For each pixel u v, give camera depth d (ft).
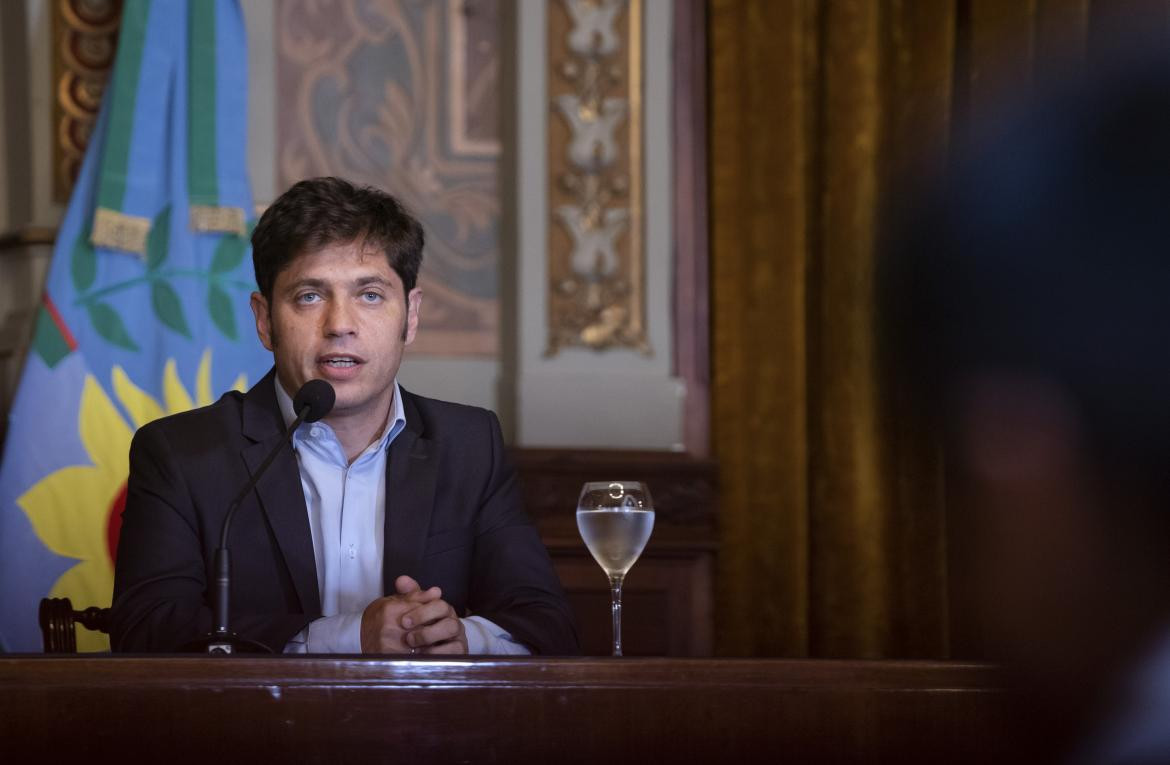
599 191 30.81
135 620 13.94
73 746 9.02
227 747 9.12
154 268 26.12
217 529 15.31
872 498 29.89
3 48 28.96
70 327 25.36
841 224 30.48
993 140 2.62
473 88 31.14
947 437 2.70
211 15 26.99
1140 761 2.59
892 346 2.78
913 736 9.34
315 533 16.01
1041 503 2.53
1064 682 2.64
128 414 25.34
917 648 29.66
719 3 31.07
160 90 26.61
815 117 31.42
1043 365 2.50
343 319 15.75
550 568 16.46
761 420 30.40
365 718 9.23
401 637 13.02
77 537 24.59
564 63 30.83
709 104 31.27
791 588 29.78
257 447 15.80
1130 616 2.50
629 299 30.76
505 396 30.53
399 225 16.39
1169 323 2.38
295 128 30.22
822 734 9.35
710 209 31.12
